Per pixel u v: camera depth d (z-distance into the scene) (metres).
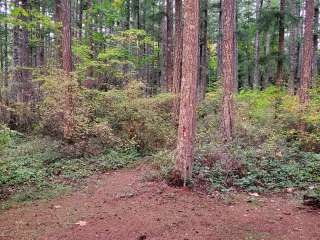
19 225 6.90
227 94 13.06
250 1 35.56
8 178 9.97
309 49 14.63
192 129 9.02
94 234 6.43
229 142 12.27
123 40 19.77
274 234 6.40
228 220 7.09
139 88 15.80
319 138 12.20
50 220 7.18
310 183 9.51
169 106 16.97
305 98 13.59
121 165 12.27
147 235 6.37
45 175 10.77
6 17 14.46
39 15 15.35
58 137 14.42
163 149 13.23
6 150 11.66
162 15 21.64
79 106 13.72
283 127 14.17
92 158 12.80
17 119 16.84
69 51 13.80
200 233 6.45
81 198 8.73
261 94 17.34
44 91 14.85
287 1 26.58
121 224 6.89
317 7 26.11
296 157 11.55
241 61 36.56
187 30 8.75
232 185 9.45
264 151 11.56
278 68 18.94
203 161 10.45
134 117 14.56
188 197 8.43
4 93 17.05
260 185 9.56
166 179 9.42
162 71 30.09
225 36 13.08
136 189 9.16
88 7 23.38
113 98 14.98
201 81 30.22
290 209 7.78
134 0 28.91
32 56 29.59
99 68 18.08
